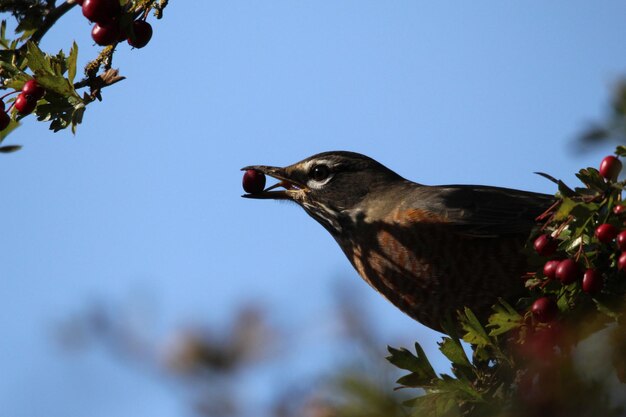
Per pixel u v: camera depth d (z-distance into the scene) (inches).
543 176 318.3
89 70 346.3
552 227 333.1
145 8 345.1
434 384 301.1
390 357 307.1
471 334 335.3
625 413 206.2
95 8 333.7
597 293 314.5
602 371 216.1
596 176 308.7
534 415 218.2
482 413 253.6
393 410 198.7
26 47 352.5
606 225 306.0
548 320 324.5
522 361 314.8
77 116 346.3
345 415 198.7
